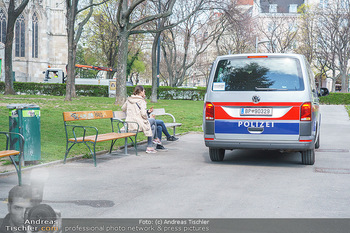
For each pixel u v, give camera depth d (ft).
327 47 155.94
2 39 203.51
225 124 25.04
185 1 126.11
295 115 23.98
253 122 24.56
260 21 175.63
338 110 92.27
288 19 169.58
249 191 18.56
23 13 214.90
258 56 25.34
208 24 136.56
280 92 24.23
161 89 141.38
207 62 210.38
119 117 31.81
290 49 169.89
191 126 52.65
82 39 172.35
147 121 30.66
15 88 131.75
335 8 151.23
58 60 235.40
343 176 22.57
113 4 142.82
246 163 26.84
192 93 141.59
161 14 79.71
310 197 17.60
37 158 24.50
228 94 25.05
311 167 25.46
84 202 16.44
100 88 138.62
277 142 24.32
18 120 23.89
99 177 21.67
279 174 22.94
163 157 29.25
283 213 15.07
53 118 50.72
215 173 23.06
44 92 133.59
